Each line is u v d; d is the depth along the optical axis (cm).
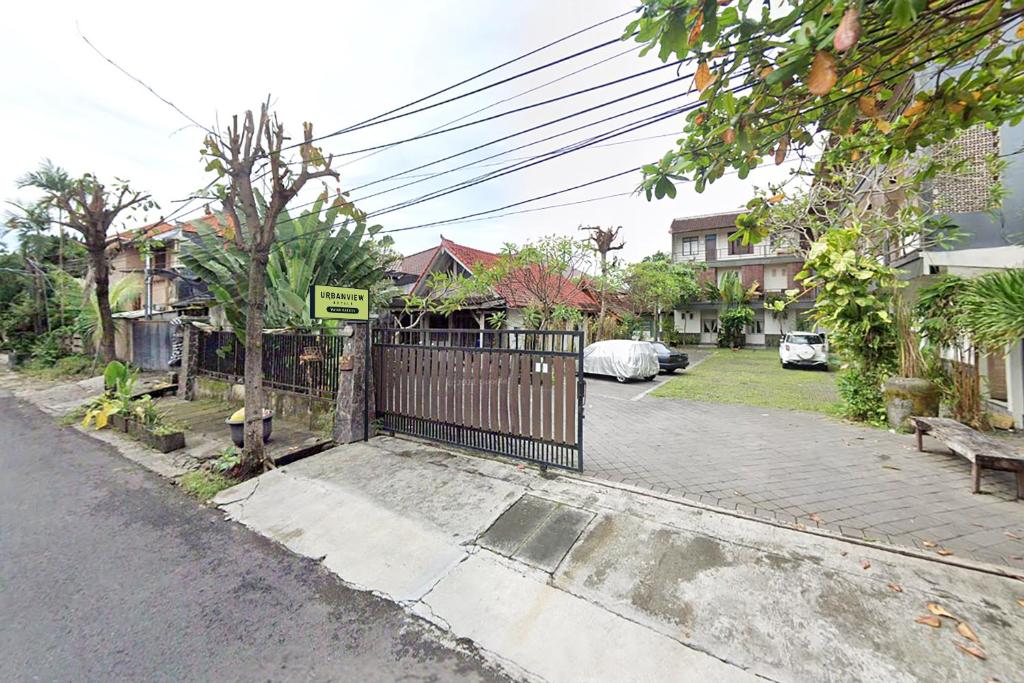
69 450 657
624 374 1222
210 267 911
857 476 437
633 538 321
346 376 601
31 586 310
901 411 618
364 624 267
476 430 514
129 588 306
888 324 659
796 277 754
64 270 1898
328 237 952
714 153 264
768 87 217
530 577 296
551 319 1297
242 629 263
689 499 375
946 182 795
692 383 1193
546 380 455
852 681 201
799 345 1534
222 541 376
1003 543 297
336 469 500
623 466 475
